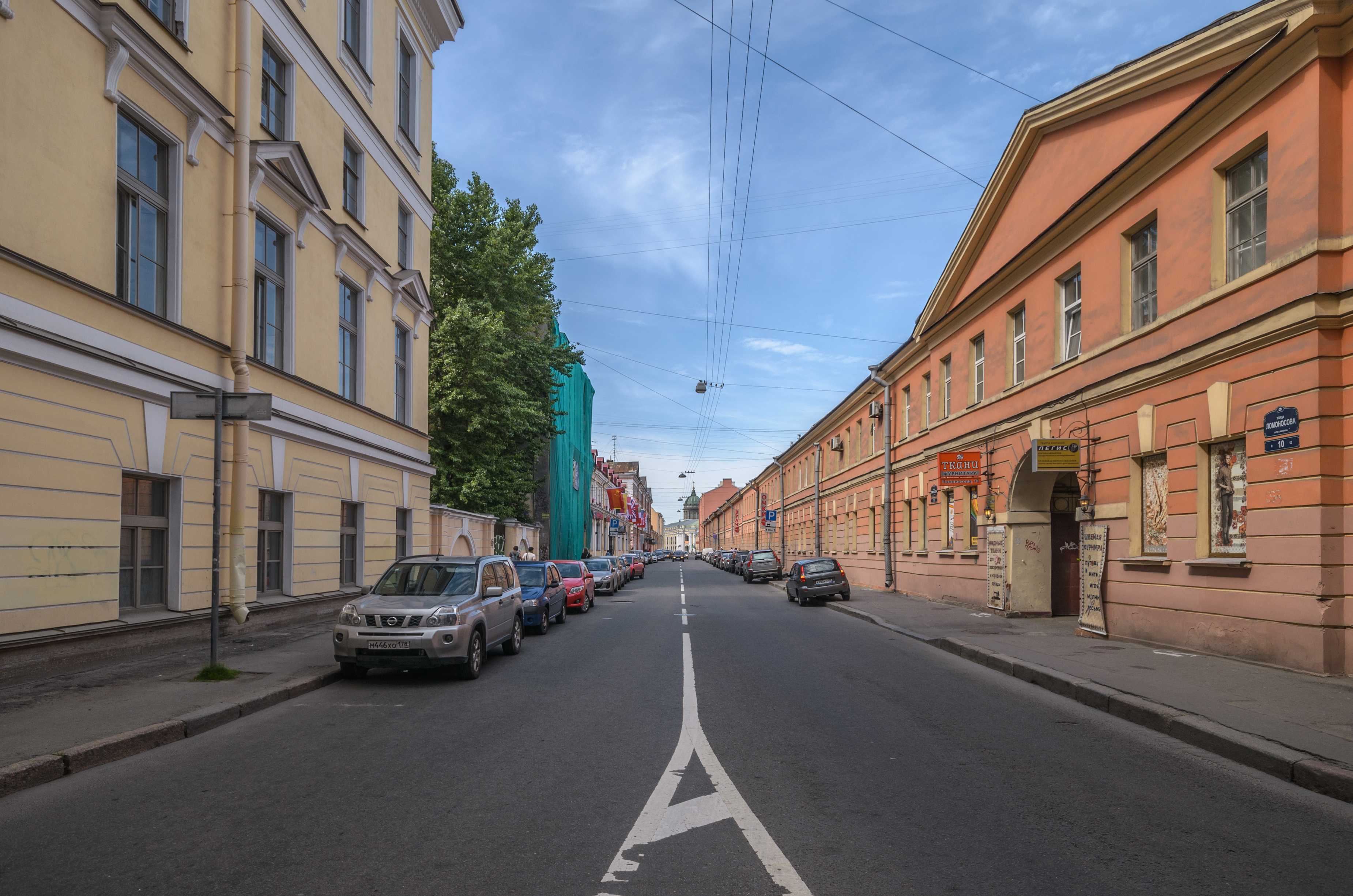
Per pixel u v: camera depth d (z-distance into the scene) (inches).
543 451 1496.1
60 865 159.2
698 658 471.5
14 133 334.3
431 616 379.2
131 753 246.4
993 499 728.3
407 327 808.3
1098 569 533.3
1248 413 396.2
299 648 453.7
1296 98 372.5
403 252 821.9
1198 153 447.5
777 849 166.7
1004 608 685.9
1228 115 419.2
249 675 366.0
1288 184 375.9
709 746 255.9
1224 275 429.7
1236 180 428.1
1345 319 348.2
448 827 180.1
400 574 437.7
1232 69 407.5
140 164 424.2
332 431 621.6
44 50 350.3
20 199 336.8
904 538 1053.2
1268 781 220.4
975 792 208.2
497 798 201.0
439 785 212.5
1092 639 516.7
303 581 581.6
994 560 714.8
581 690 362.3
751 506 3284.9
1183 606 447.5
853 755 245.6
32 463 340.2
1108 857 163.8
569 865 158.1
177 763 237.1
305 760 239.3
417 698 342.6
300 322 584.1
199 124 457.4
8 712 281.4
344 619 386.3
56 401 353.7
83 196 373.4
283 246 573.0
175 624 436.5
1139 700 302.7
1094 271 560.7
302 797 202.7
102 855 163.8
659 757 242.4
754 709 317.4
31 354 335.9
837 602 893.8
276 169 536.4
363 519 689.6
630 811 191.0
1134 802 200.5
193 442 451.8
